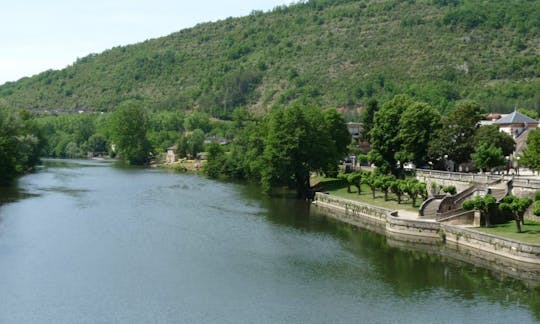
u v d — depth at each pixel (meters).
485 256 90.75
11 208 130.50
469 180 120.31
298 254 93.50
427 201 113.06
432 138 146.38
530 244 83.19
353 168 187.25
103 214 125.56
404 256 92.31
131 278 80.12
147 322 65.25
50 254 91.25
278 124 158.00
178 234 106.69
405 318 66.81
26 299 71.62
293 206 143.12
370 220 123.75
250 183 197.50
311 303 71.38
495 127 142.88
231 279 80.25
